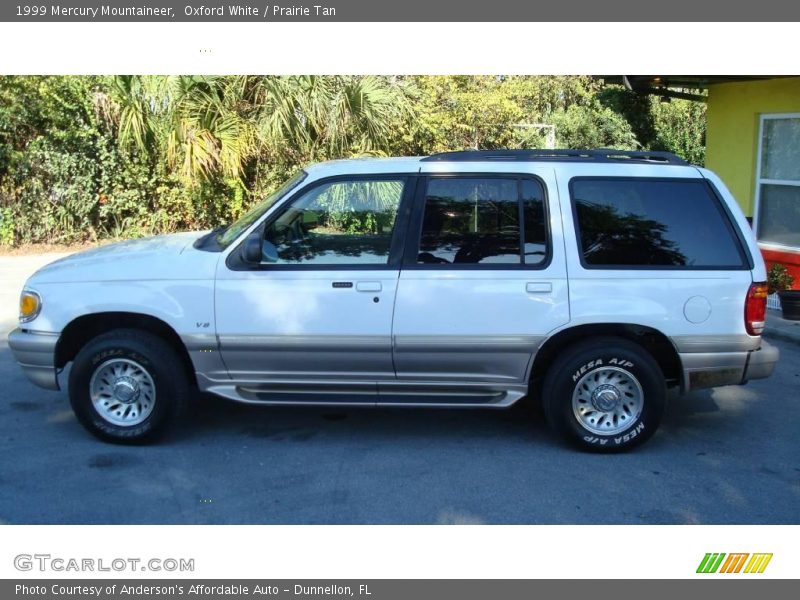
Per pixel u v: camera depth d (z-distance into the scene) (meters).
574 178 5.02
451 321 4.93
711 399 6.39
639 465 4.97
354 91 11.95
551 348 5.11
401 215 5.00
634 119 22.03
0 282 10.77
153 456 5.04
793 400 6.35
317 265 4.97
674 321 4.93
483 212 5.00
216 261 5.00
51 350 5.03
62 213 13.30
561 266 4.93
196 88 11.65
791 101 9.64
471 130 14.02
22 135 13.10
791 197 9.96
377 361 5.02
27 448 5.14
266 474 4.78
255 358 5.04
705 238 5.01
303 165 12.59
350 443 5.29
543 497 4.50
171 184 13.23
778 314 9.10
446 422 5.73
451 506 4.38
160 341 5.10
